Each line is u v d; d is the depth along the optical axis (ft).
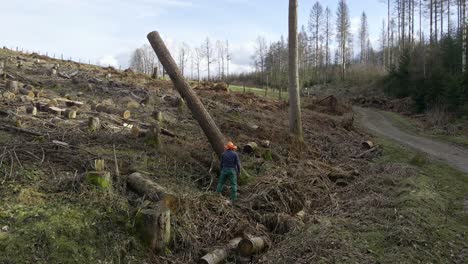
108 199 23.76
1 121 33.60
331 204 32.53
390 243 23.89
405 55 152.87
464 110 93.15
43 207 21.88
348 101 152.87
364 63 278.26
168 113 49.24
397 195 33.35
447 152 61.31
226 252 23.09
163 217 22.36
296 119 49.96
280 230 27.09
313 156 47.60
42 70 63.21
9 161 26.13
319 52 268.21
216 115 54.08
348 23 259.80
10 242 18.79
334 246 23.30
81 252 19.86
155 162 32.01
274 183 33.35
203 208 26.91
